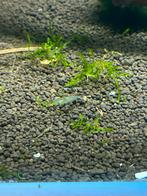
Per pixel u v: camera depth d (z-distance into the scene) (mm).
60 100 201
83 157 175
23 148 179
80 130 188
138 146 181
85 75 213
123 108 199
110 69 214
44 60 225
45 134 185
